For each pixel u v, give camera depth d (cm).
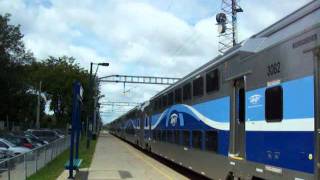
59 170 2377
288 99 1008
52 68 8731
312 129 901
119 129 8394
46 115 10050
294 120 975
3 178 1359
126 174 2377
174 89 2456
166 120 2731
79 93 2108
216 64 1620
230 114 1445
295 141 966
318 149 874
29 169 1941
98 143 6444
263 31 1244
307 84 930
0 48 7062
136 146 5219
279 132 1046
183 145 2186
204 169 1769
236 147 1398
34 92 8525
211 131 1670
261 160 1148
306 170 915
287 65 1024
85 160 3194
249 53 1262
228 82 1469
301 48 965
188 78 2097
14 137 3603
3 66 7062
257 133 1180
